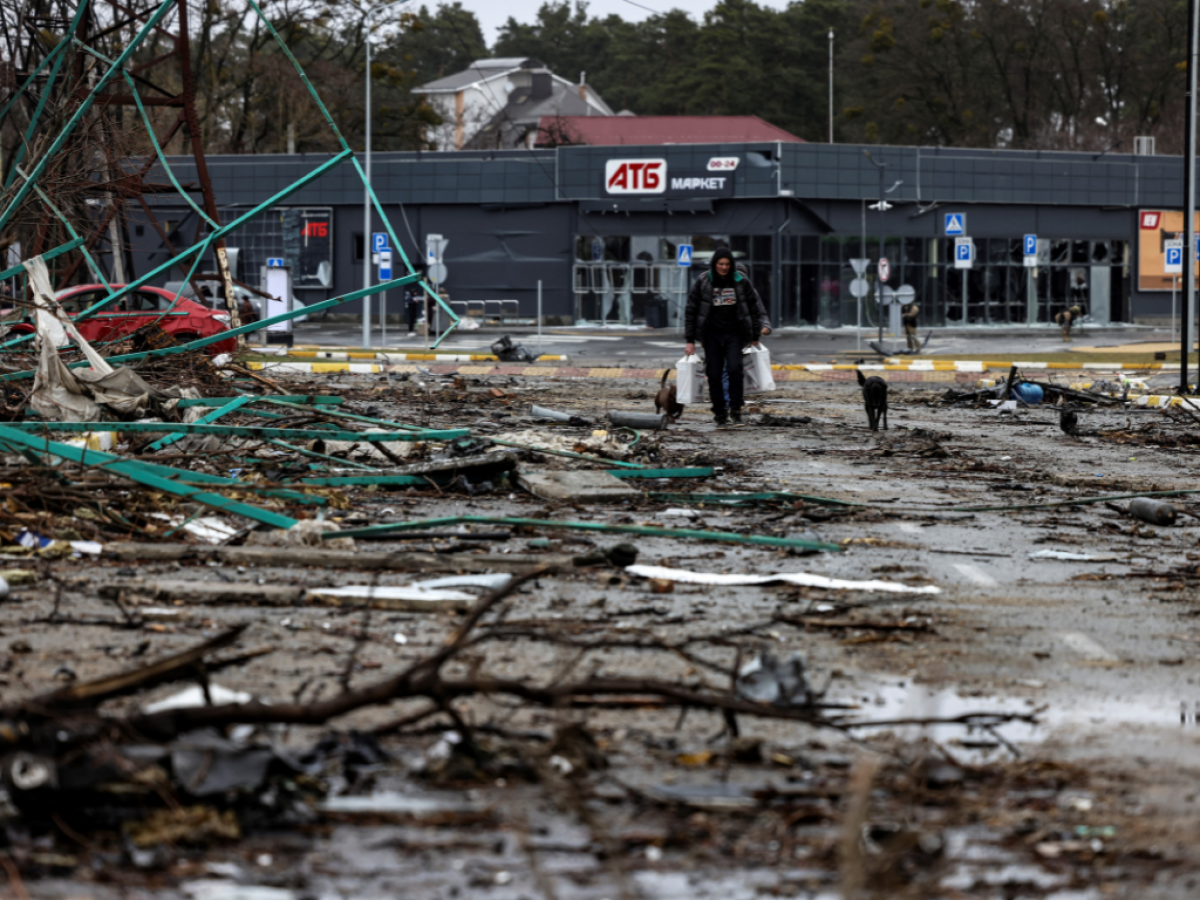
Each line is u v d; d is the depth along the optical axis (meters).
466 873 9.09
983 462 34.97
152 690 12.45
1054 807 10.55
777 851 9.53
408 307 124.31
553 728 12.15
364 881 8.93
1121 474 33.09
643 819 10.09
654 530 22.59
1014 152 142.00
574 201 137.50
